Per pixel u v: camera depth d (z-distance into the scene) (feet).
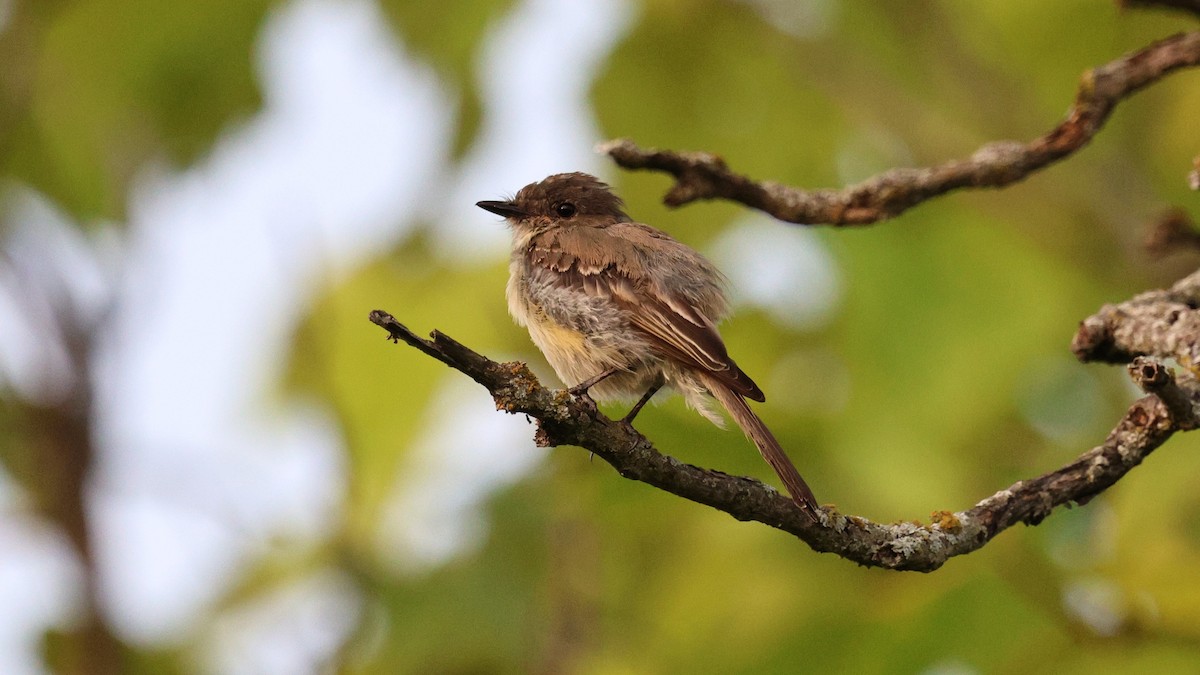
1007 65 43.11
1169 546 31.73
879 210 29.22
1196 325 26.07
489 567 38.42
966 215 38.96
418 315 39.86
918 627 29.37
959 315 37.14
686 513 37.19
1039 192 41.45
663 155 29.04
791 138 42.09
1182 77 42.01
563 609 38.09
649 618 37.32
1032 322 37.60
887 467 34.83
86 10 39.60
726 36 41.42
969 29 43.27
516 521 38.52
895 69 43.21
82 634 42.63
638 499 37.19
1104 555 32.60
